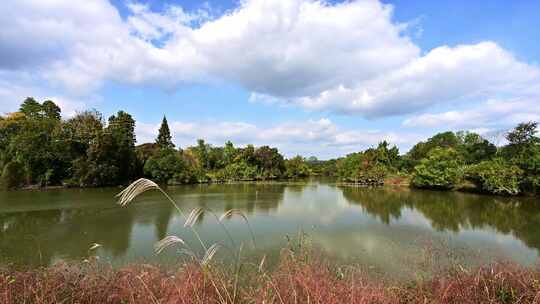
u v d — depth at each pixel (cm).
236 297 333
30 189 3562
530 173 3322
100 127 4434
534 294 388
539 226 1867
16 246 1339
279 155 7762
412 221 2005
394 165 6406
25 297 341
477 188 3866
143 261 910
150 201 2719
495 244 1427
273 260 980
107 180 4034
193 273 362
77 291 389
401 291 469
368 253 1230
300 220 1977
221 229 1645
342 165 6919
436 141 7381
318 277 387
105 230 1638
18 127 4244
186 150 6856
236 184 5466
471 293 411
